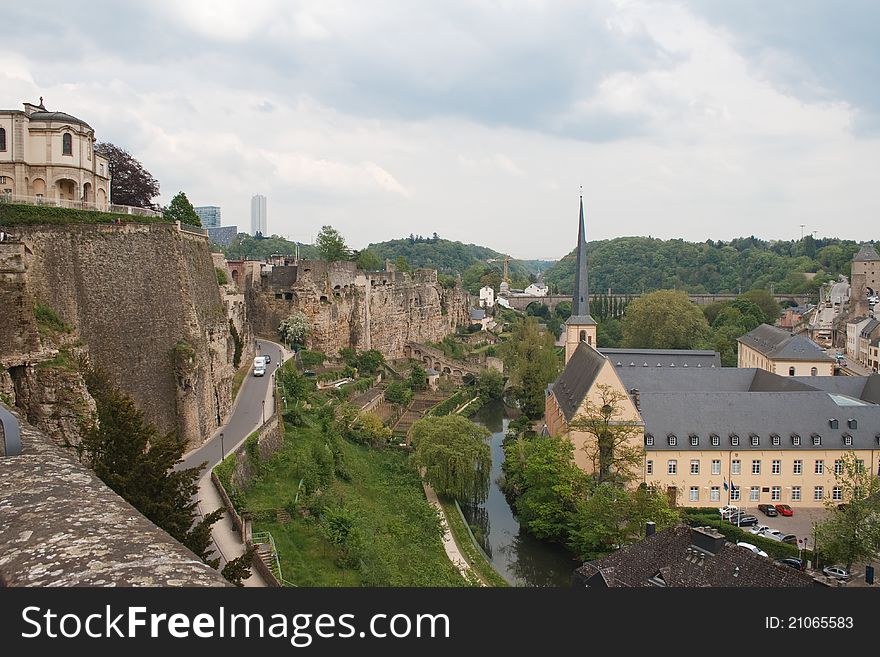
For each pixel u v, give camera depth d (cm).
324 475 7550
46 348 4669
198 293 7956
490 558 7669
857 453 8700
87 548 1509
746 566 4853
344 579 5197
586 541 7125
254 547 4200
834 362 13225
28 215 5459
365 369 15025
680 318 17925
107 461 3650
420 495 8944
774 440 8712
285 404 9444
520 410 15225
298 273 14462
